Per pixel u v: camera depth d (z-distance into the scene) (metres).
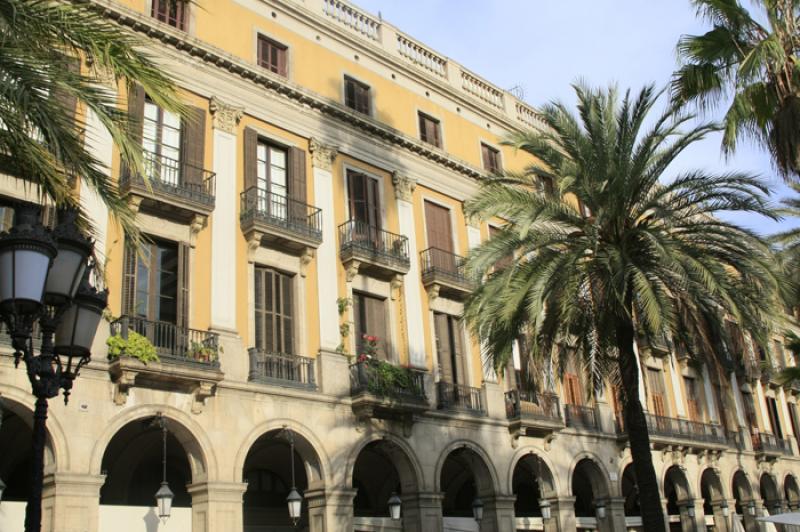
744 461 37.16
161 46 20.86
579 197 18.52
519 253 19.48
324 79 25.09
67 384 8.46
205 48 21.56
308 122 23.95
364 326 23.41
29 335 7.89
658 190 18.38
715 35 17.58
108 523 16.64
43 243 7.65
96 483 16.28
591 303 18.88
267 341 20.78
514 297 17.44
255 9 23.83
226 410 18.94
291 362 20.84
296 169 22.89
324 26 25.61
